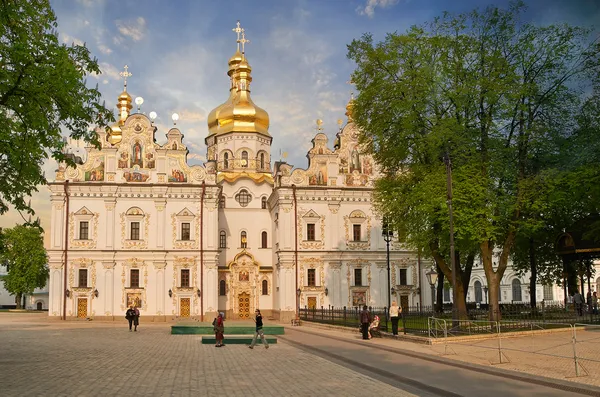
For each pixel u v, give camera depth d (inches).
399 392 692.7
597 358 932.6
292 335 1688.0
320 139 2893.7
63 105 943.7
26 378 789.2
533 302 1836.9
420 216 1620.3
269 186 3152.1
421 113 1569.9
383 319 1775.3
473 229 1413.6
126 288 2691.9
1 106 922.1
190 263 2748.5
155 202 2763.3
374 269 2849.4
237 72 3472.0
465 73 1551.4
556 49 1507.1
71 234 2691.9
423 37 1603.1
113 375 829.2
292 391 701.9
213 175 2827.3
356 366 946.7
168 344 1400.1
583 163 1489.9
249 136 3336.6
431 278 1525.6
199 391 700.0
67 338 1592.0
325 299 2778.1
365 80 1657.2
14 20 906.7
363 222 2866.6
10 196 1013.8
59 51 906.7
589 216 1717.5
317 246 2807.6
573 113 1539.1
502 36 1550.2
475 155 1507.1
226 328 1732.3
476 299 3806.6
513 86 1477.6
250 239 3100.4
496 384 733.3
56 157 960.9
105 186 2726.4
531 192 1471.5
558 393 665.6
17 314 3668.8
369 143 1749.5
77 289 2667.3
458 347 1164.5
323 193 2844.5
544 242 1927.9
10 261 4001.0
